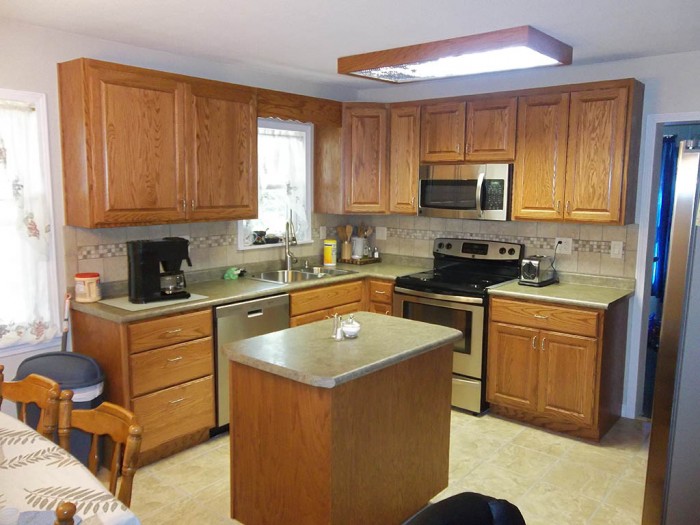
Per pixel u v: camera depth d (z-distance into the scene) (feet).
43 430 6.15
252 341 8.26
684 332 6.93
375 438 7.66
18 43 9.71
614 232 12.62
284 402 7.42
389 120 14.76
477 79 14.33
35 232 10.17
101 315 9.95
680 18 8.91
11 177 9.82
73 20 9.49
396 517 8.21
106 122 10.02
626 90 11.20
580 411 11.41
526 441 11.55
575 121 11.86
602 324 10.98
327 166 15.31
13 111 9.77
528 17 8.78
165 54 11.80
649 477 7.41
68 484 4.86
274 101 13.07
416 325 9.27
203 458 10.66
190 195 11.41
